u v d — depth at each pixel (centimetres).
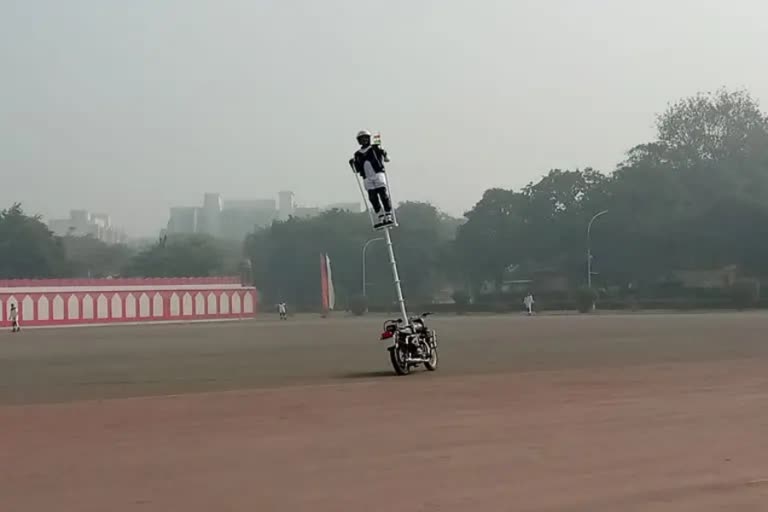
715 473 861
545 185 11356
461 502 757
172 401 1540
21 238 12731
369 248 13312
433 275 13338
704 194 10212
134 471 908
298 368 2269
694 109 10975
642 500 759
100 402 1558
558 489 800
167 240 16438
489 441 1048
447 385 1702
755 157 10556
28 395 1727
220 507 752
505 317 7475
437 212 15275
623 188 10356
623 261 10306
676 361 2177
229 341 3969
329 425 1201
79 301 7994
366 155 2073
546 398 1450
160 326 7088
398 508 738
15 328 6700
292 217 14325
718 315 6569
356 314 10419
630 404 1356
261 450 1015
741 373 1845
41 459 986
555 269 11269
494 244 11575
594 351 2609
